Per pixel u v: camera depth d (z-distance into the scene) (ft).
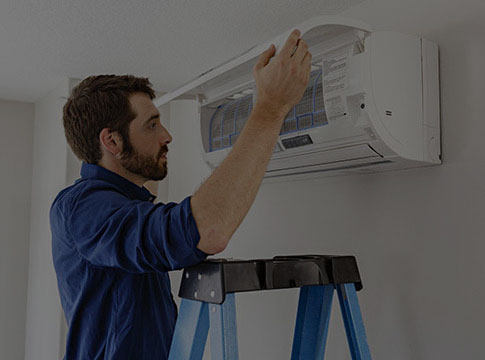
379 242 5.44
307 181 6.42
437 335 4.83
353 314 4.11
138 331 3.62
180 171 9.44
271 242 6.98
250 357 7.24
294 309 6.55
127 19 6.37
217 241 2.82
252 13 6.13
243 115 5.74
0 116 10.52
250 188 2.93
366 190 5.61
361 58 4.33
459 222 4.70
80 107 3.83
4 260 10.36
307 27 3.97
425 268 4.97
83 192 3.40
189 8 6.03
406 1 5.32
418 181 5.08
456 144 4.75
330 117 4.58
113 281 3.58
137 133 3.82
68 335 3.70
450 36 4.86
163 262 2.89
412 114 4.59
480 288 4.50
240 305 7.50
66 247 3.58
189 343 3.45
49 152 9.71
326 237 6.08
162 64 8.01
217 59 7.75
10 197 10.51
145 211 2.99
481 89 4.59
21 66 8.23
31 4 5.99
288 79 3.05
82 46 7.29
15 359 10.32
